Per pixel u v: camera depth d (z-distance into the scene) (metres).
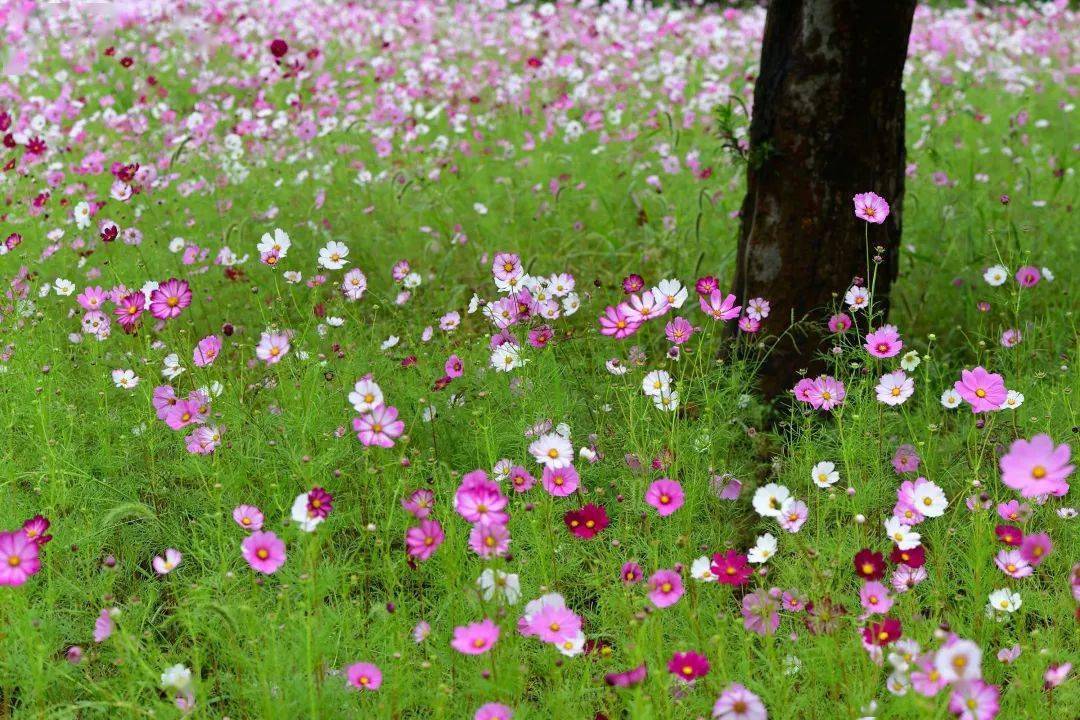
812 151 3.45
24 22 9.41
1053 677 2.16
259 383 3.81
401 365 3.77
